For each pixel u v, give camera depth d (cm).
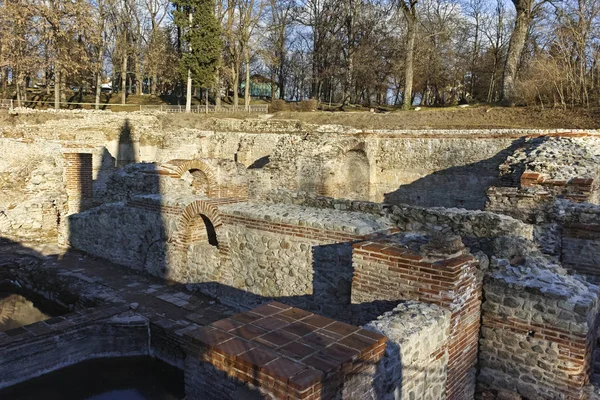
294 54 5878
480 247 644
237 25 4238
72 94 4812
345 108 4028
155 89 5356
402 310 495
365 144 1942
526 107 2394
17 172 1703
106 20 4662
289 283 765
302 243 743
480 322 568
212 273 881
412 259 524
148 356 770
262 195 1689
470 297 534
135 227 1034
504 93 2745
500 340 552
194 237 936
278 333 395
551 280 544
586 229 810
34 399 653
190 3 3897
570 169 1078
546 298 516
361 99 5172
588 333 504
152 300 868
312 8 4781
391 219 779
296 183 1788
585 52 2538
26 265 1083
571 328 499
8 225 1288
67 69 3722
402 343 426
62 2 3481
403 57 4125
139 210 1019
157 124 2997
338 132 2086
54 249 1219
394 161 1997
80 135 2683
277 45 5097
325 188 1750
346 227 688
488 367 565
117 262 1090
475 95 4925
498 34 4619
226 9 4194
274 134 2473
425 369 468
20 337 682
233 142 2656
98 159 2258
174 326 744
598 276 802
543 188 980
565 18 2697
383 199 2042
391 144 1994
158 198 976
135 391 683
